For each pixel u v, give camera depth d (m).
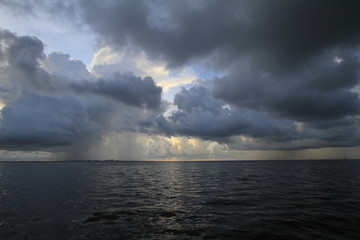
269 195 21.28
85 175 52.88
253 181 35.09
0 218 13.81
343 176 42.00
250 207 16.38
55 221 13.11
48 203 18.39
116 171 72.25
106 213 14.98
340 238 9.98
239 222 12.61
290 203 17.41
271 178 39.84
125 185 31.70
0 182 36.00
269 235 10.48
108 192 24.64
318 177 40.34
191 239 10.12
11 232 11.20
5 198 20.77
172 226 12.09
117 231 11.31
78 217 14.01
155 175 52.66
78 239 10.21
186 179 40.97
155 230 11.45
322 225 11.80
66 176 49.50
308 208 15.59
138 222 12.88
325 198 19.27
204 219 13.41
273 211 14.96
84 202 18.83
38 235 10.77
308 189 24.73
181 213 14.91
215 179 39.94
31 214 14.77
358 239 9.84
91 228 11.80
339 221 12.45
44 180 39.56
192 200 19.53
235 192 23.61
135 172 65.94
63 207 16.88
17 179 41.75
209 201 18.92
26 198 20.72
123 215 14.47
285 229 11.27
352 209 15.14
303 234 10.53
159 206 17.16
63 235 10.75
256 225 11.98
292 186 27.69
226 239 10.08
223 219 13.32
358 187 26.05
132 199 20.28
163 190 26.22
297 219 12.94
